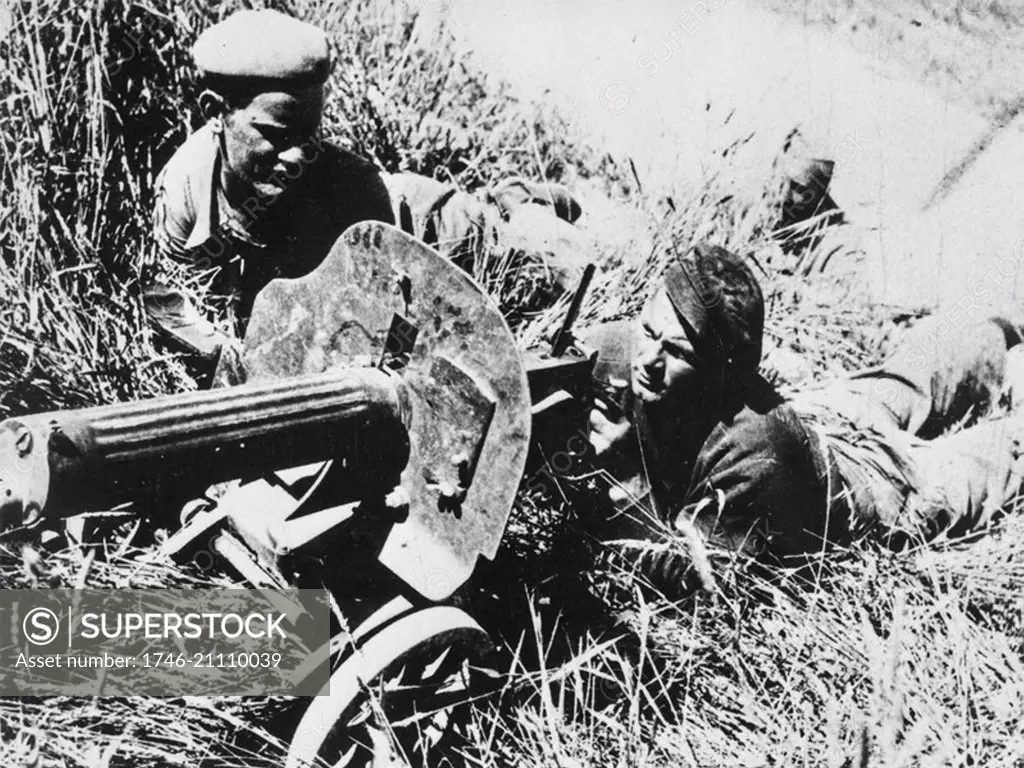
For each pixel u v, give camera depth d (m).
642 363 2.36
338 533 2.12
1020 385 2.92
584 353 2.34
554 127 3.49
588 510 2.54
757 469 2.41
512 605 2.44
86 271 2.85
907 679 2.22
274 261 2.71
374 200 2.73
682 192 3.34
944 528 2.68
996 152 3.19
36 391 2.72
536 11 3.47
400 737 2.07
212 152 2.64
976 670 2.28
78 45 2.97
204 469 1.91
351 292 2.19
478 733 2.12
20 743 2.03
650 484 2.48
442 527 2.11
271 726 2.17
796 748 2.15
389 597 2.20
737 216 3.33
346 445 2.06
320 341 2.27
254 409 1.94
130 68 3.12
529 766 2.12
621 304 3.11
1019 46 3.20
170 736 2.10
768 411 2.44
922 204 3.24
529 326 3.04
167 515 2.35
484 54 3.54
